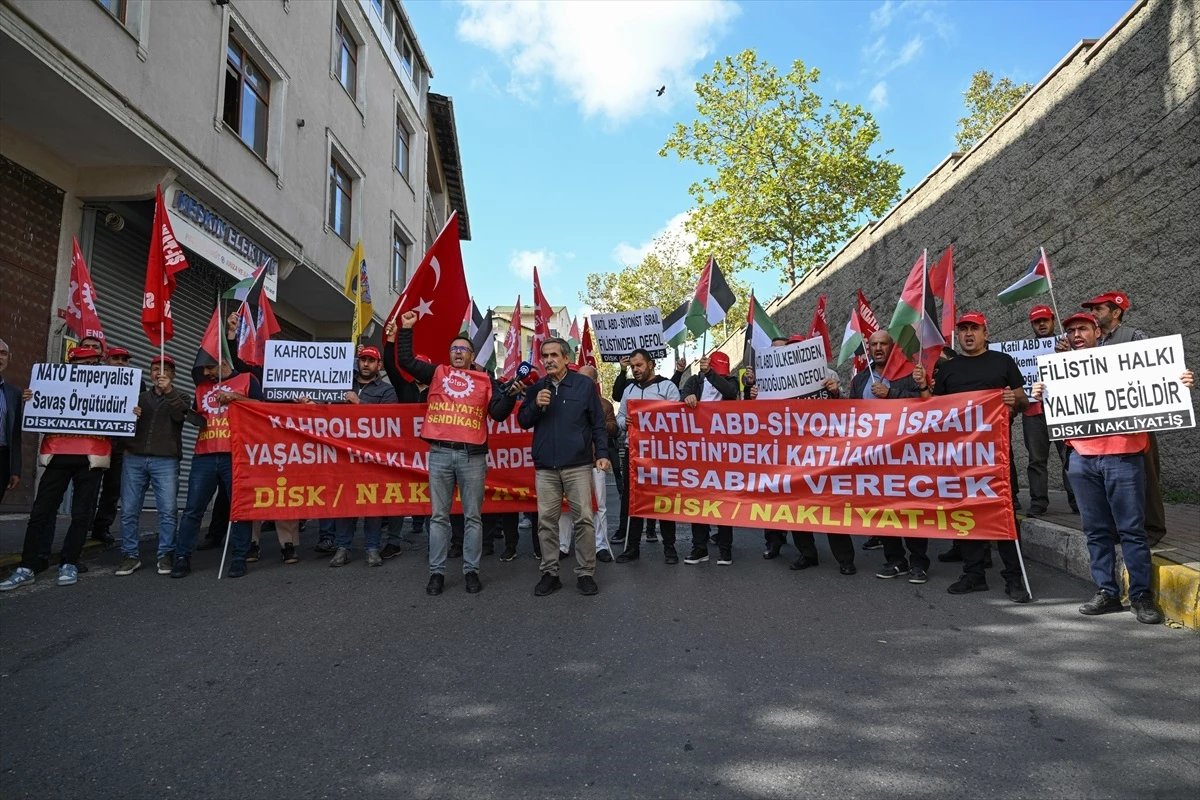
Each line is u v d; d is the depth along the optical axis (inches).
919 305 244.8
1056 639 169.8
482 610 200.8
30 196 362.6
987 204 432.1
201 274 499.5
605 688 144.2
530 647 169.2
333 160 661.3
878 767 111.9
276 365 276.2
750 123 924.6
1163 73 301.7
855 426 244.1
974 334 234.4
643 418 269.9
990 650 163.2
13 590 223.9
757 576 238.1
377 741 123.6
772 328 314.8
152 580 239.0
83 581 236.5
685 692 141.6
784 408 253.1
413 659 162.6
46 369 234.4
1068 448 200.1
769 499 250.8
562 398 225.0
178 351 490.0
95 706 139.6
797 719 129.0
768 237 936.3
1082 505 193.6
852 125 912.9
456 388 230.5
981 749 117.4
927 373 246.2
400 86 845.8
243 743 123.9
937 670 151.6
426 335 266.4
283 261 557.6
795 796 104.0
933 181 496.7
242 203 466.6
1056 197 370.0
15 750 122.2
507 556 274.1
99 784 111.0
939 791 105.0
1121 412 183.2
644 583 229.9
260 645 173.0
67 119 342.6
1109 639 169.0
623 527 323.0
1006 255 413.4
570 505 221.8
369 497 265.4
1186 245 290.8
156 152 375.9
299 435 263.9
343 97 658.8
